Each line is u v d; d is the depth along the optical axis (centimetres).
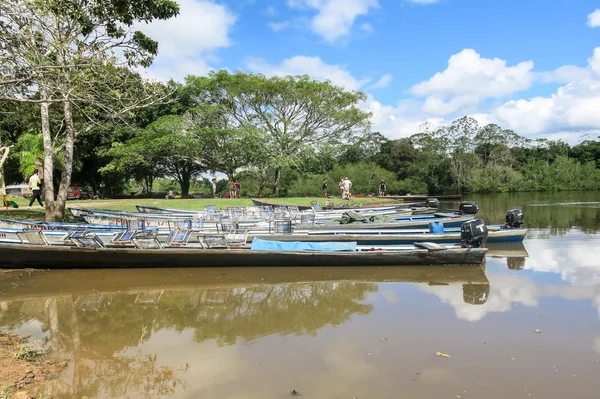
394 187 4394
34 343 537
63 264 911
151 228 1195
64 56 832
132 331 584
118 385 427
